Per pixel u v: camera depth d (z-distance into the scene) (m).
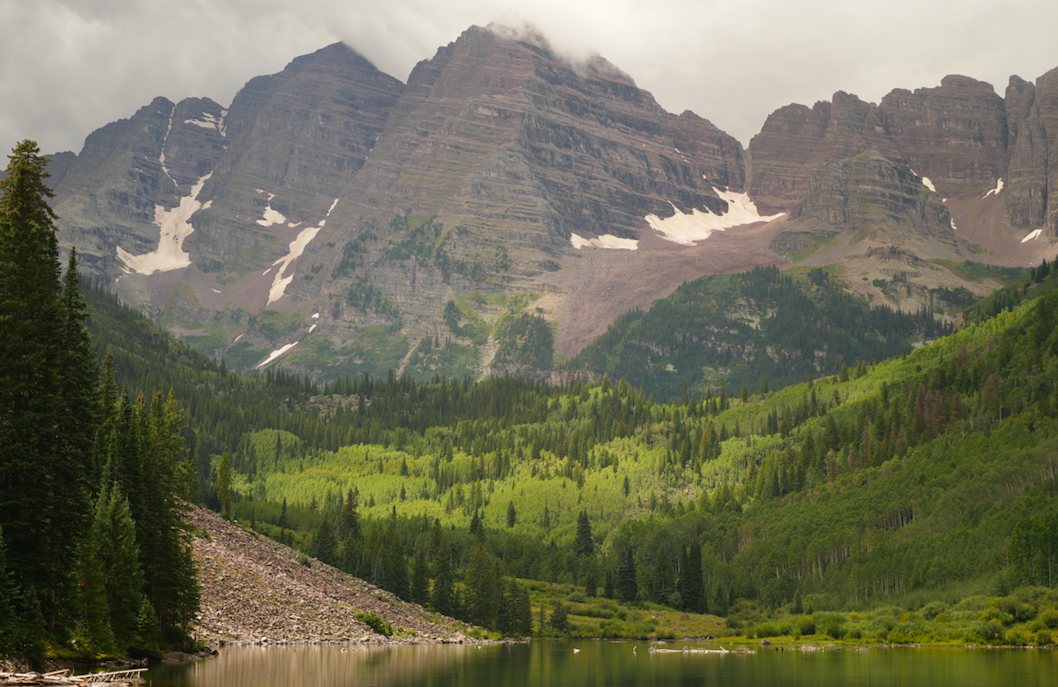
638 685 132.50
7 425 98.56
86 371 109.12
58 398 103.19
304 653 143.12
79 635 104.31
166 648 123.50
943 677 141.75
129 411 130.38
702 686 132.12
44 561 99.69
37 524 99.56
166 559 125.69
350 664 133.62
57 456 101.31
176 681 102.88
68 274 109.00
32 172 106.31
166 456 152.88
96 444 129.25
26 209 105.31
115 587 111.69
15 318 101.94
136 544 119.00
